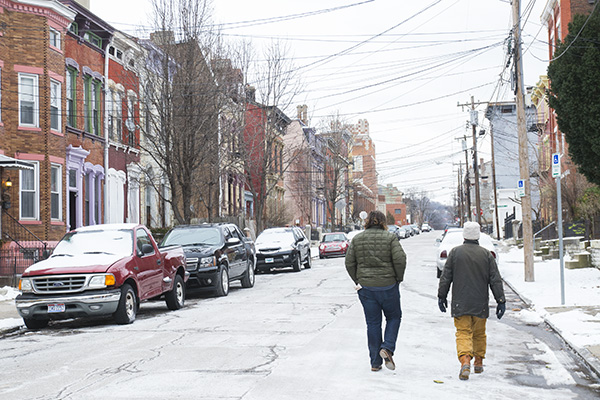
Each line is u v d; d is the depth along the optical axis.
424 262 30.59
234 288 20.42
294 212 58.72
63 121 24.53
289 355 8.84
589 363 8.21
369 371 7.85
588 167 17.80
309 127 59.72
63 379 7.66
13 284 20.22
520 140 19.77
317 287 19.36
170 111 26.48
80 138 26.45
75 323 13.59
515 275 21.73
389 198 161.88
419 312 13.48
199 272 17.03
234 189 43.50
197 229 18.83
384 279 7.75
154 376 7.62
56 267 12.43
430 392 6.86
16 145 22.73
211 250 17.44
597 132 16.77
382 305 7.82
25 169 22.97
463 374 7.34
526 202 19.52
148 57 27.59
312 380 7.34
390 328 7.86
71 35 26.09
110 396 6.71
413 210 182.50
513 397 6.73
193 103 26.67
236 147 36.12
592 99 16.89
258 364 8.24
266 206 48.56
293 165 58.91
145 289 13.54
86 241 13.71
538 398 6.71
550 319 11.88
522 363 8.52
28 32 23.14
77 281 12.23
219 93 27.83
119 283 12.44
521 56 19.80
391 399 6.52
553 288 16.80
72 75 26.31
